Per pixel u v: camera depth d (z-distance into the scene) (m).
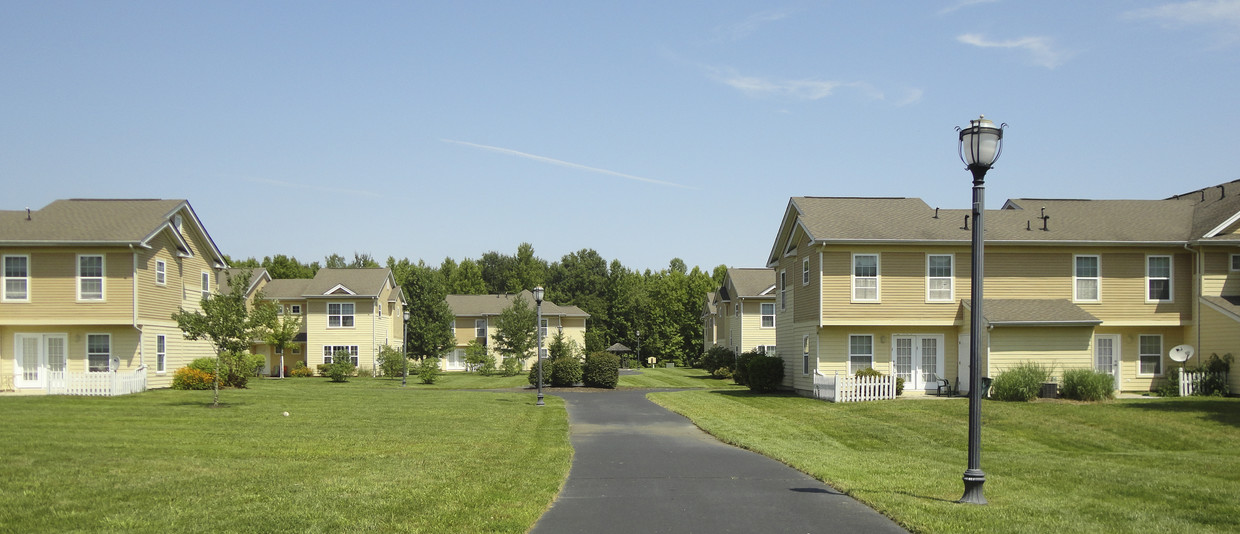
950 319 29.50
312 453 14.78
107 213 33.00
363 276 60.75
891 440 19.30
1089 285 29.94
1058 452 17.61
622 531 8.98
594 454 15.90
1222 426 20.36
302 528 8.56
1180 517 9.40
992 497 10.63
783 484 12.16
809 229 29.48
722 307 64.81
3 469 11.88
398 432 18.61
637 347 87.31
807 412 24.56
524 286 113.56
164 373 33.97
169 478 11.48
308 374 56.28
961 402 26.03
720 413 24.61
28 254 31.17
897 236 29.16
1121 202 33.00
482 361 57.88
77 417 20.66
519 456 15.01
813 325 30.45
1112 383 25.91
